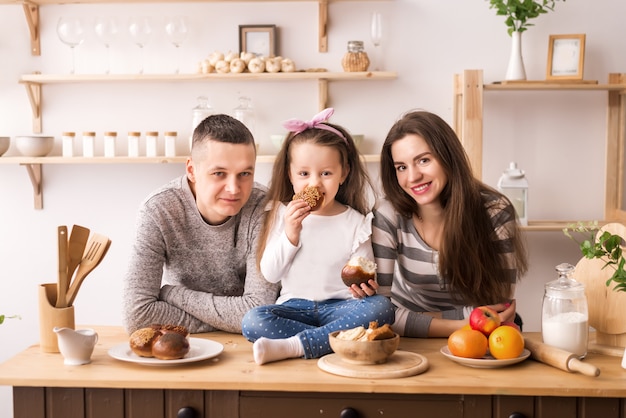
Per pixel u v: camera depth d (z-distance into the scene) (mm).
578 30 3195
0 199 3289
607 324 1792
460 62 3209
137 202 3279
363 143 3223
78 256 1820
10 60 3252
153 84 3244
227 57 3074
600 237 1693
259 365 1671
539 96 3223
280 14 3197
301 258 1915
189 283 2094
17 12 3244
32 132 3270
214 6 3207
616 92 3195
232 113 3244
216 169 1854
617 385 1522
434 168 1881
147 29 3109
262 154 3254
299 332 1809
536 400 1543
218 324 1950
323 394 1571
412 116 1918
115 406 1592
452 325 1898
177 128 3252
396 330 1924
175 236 2023
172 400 1588
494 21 3203
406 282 2115
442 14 3197
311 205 1848
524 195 2988
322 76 3051
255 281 1977
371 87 3217
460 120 3166
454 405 1556
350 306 1836
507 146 3242
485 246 1938
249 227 2031
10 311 3311
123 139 3262
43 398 1599
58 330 1652
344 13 3195
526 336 1922
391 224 1994
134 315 1928
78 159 3066
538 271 3244
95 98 3254
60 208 3289
